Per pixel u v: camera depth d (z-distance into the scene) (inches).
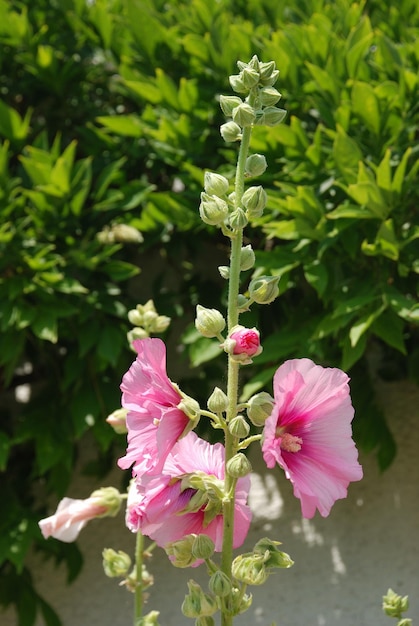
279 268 44.5
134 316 31.7
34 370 59.7
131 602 56.5
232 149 51.0
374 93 44.0
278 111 22.1
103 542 57.4
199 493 21.3
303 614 55.0
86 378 52.0
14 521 52.1
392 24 52.7
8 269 49.4
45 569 57.7
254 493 57.0
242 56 50.7
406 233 44.3
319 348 45.1
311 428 21.0
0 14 55.7
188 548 22.1
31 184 52.8
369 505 55.9
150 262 61.3
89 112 59.3
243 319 49.5
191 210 50.0
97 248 50.1
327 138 48.2
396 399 57.0
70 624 56.7
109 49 56.5
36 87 59.9
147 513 21.0
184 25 53.7
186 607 21.6
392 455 52.1
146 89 51.1
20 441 51.5
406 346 54.8
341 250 45.7
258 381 45.3
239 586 22.3
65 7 58.2
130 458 21.0
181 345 60.1
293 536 56.2
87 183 49.3
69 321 51.6
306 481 20.3
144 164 56.7
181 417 21.0
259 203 21.5
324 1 56.1
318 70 45.9
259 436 21.2
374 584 54.8
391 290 43.5
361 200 42.5
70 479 53.3
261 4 55.6
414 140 48.5
